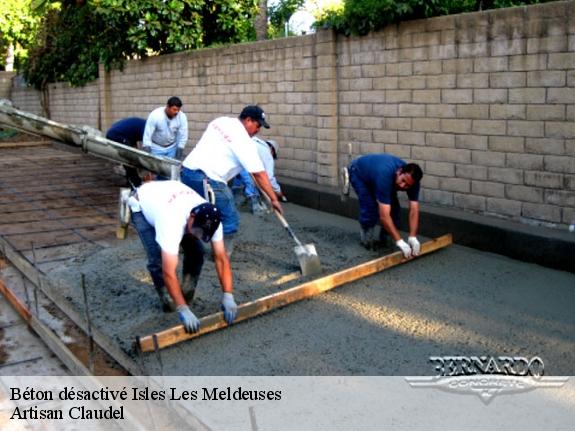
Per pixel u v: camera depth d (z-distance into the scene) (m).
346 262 5.57
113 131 8.34
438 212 6.36
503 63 5.85
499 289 4.90
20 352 4.22
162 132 7.87
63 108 15.50
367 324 4.31
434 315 4.43
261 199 7.44
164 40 11.19
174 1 10.71
